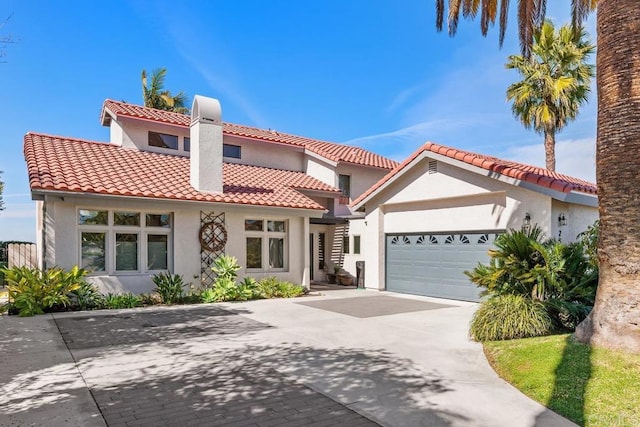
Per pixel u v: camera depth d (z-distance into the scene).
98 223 13.30
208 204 14.52
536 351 6.72
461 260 14.42
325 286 19.55
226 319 10.88
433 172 15.14
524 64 22.03
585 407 4.88
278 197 16.67
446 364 6.87
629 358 5.71
